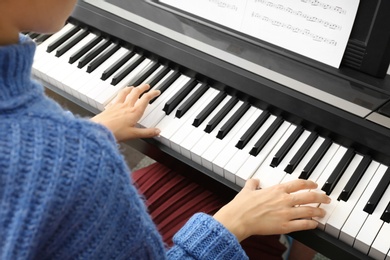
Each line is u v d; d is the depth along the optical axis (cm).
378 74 93
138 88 102
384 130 87
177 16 110
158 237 54
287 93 95
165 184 103
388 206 82
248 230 80
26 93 42
